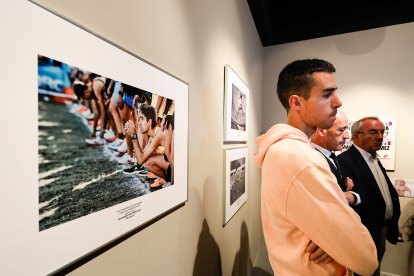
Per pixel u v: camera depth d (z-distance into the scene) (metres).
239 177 1.73
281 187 0.73
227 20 1.48
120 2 0.59
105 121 0.53
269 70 2.81
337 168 1.43
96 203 0.51
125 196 0.59
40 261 0.40
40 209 0.40
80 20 0.48
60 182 0.43
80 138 0.47
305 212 0.69
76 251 0.46
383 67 2.36
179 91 0.87
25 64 0.37
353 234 0.67
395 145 2.31
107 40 0.53
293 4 2.64
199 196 1.09
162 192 0.76
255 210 2.46
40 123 0.39
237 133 1.66
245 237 2.01
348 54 2.49
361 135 1.79
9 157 0.35
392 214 1.80
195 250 1.05
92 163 0.50
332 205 0.67
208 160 1.20
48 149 0.41
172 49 0.84
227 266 1.51
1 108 0.34
